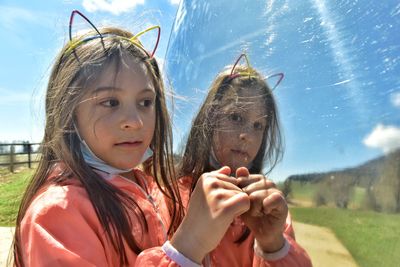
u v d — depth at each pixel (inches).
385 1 15.3
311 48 16.5
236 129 16.6
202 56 23.3
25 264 12.6
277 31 18.1
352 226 13.3
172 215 17.2
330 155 14.5
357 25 15.6
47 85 16.1
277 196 12.7
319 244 13.9
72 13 15.8
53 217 12.8
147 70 15.6
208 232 11.7
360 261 13.0
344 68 15.3
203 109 18.0
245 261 16.4
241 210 11.7
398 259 12.2
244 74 17.2
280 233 13.7
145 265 12.1
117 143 14.3
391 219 12.7
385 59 14.5
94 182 14.1
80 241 12.6
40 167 15.7
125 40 15.7
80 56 14.7
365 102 14.4
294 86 16.3
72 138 14.5
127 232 14.1
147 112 15.1
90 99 14.2
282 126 16.0
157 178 17.7
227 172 13.1
